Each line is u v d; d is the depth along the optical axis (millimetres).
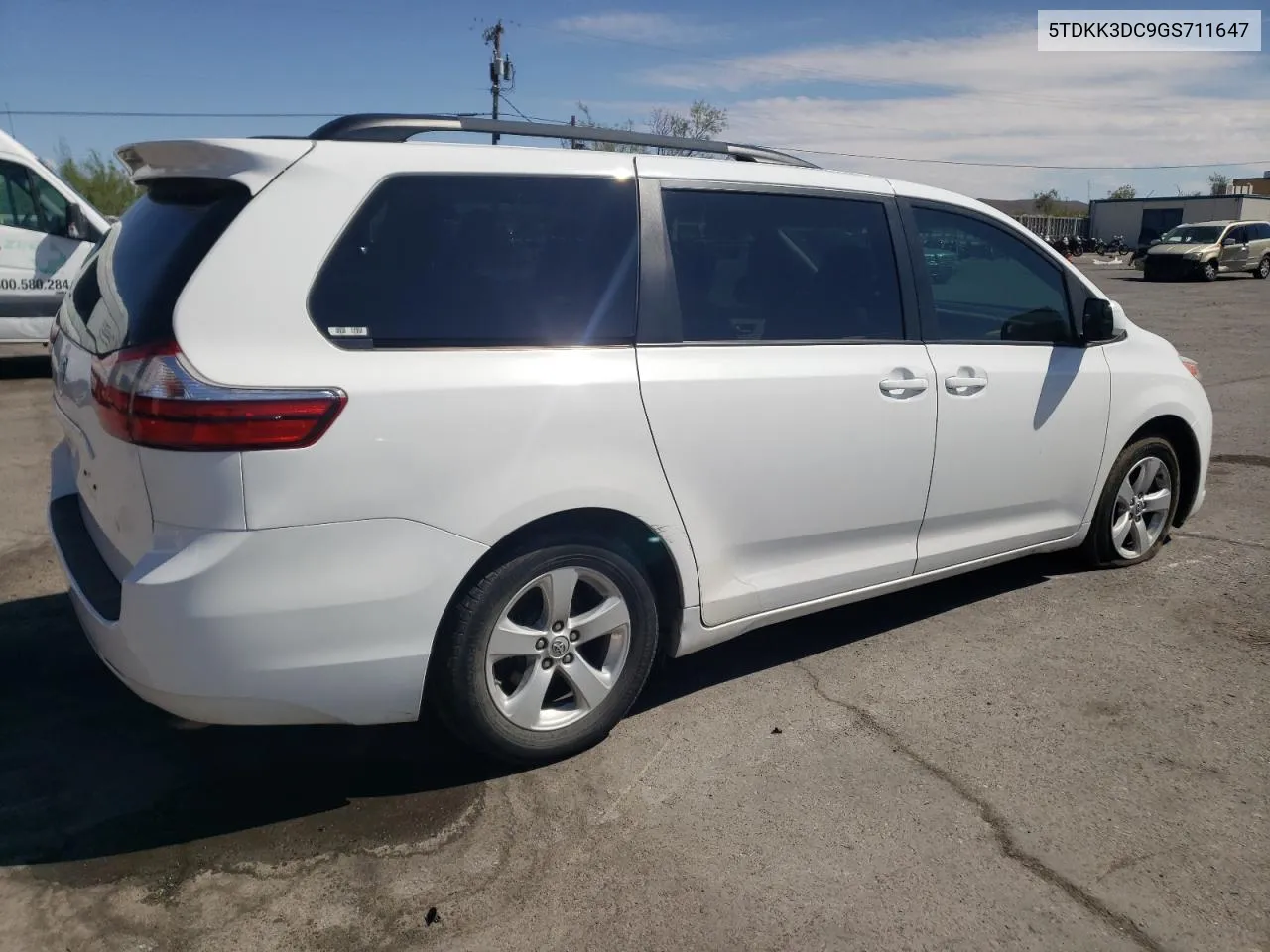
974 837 2986
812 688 3904
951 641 4336
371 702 2920
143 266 2973
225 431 2617
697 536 3461
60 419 3697
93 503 3232
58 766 3320
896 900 2719
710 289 3512
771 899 2721
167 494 2682
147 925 2604
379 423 2791
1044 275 4562
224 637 2688
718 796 3182
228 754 3410
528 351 3096
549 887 2768
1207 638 4359
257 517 2668
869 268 3932
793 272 3727
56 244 10617
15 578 4988
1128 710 3736
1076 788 3234
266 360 2709
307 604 2754
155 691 2770
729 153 3867
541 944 2561
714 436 3418
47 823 3006
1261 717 3688
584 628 3301
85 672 3980
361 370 2803
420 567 2881
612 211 3340
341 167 2914
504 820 3061
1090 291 4719
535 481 3035
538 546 3121
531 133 3332
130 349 2742
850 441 3768
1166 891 2764
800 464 3646
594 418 3148
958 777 3291
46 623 4449
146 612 2688
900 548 4094
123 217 3484
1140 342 4988
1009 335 4383
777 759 3400
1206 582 4992
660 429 3291
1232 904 2711
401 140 3096
